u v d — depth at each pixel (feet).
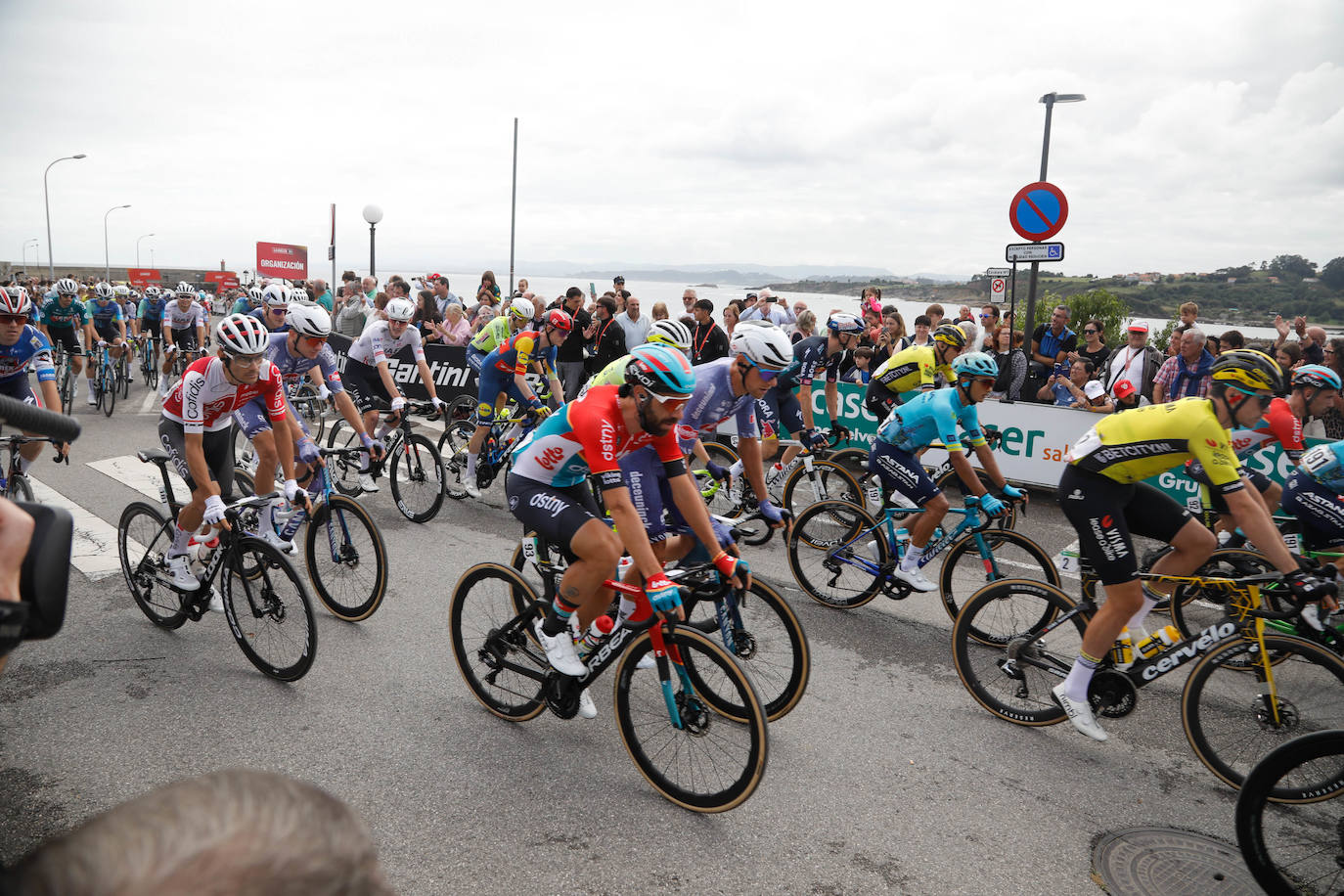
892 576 15.37
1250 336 29.91
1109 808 9.94
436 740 10.91
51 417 4.69
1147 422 10.71
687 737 9.93
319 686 12.21
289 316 16.81
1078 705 11.12
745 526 19.44
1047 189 26.03
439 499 20.18
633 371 9.22
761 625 11.68
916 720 11.91
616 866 8.64
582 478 11.26
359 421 18.19
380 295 37.55
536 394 23.58
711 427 14.66
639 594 10.00
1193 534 11.25
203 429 12.74
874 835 9.27
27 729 10.76
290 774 10.01
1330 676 10.14
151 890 1.19
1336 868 8.43
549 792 9.88
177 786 1.46
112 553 17.13
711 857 8.83
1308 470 13.11
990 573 14.64
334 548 14.65
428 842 8.89
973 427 14.58
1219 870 8.89
